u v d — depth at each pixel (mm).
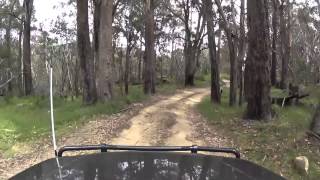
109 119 19953
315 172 11312
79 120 19484
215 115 21578
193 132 16891
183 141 15164
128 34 57250
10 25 59594
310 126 15352
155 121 19531
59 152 4062
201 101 34562
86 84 27047
